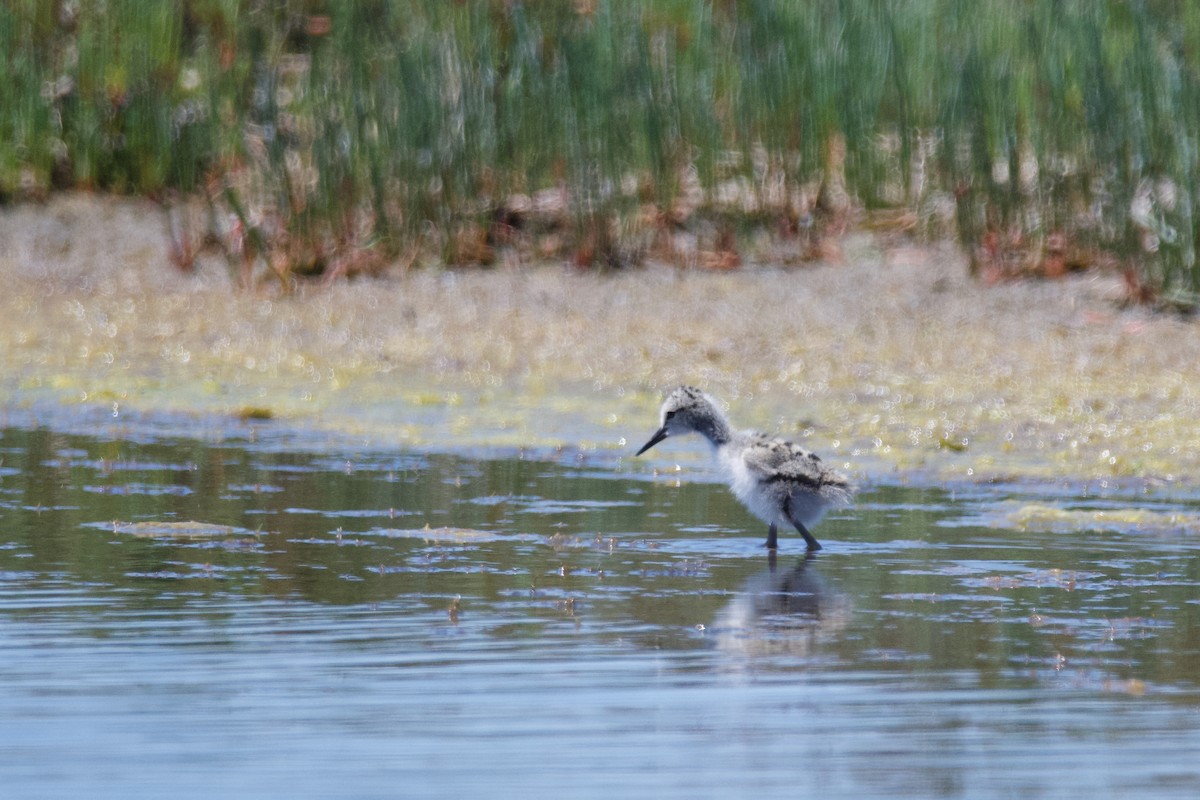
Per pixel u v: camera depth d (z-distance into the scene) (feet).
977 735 23.54
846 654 27.71
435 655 27.37
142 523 37.93
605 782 21.59
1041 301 62.80
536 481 44.19
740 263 67.10
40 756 22.52
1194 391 54.44
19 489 41.91
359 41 67.26
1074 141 63.67
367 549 35.68
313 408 54.54
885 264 66.13
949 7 65.46
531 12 67.67
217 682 25.80
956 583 32.86
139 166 73.36
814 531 38.06
